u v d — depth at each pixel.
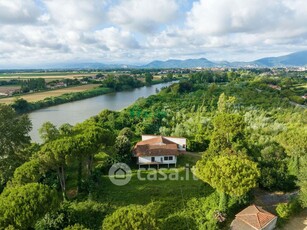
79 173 38.59
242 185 30.25
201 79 190.50
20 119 40.31
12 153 38.72
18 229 23.73
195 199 35.50
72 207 32.06
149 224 23.52
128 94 165.38
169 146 48.81
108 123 73.81
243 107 97.31
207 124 69.88
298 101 115.75
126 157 47.34
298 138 41.38
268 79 167.00
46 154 33.47
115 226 22.94
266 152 46.19
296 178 38.28
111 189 39.03
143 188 39.12
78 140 35.59
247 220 28.36
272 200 35.72
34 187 26.42
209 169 32.31
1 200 25.16
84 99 143.88
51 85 183.12
